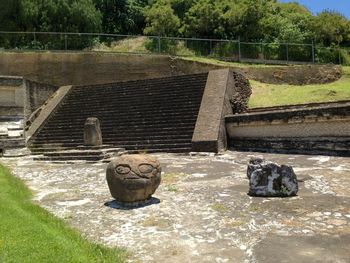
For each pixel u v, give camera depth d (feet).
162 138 57.52
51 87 84.79
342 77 102.01
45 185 33.81
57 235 17.92
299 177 31.89
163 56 103.09
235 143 57.00
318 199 24.67
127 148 57.57
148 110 66.39
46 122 72.95
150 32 134.82
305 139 48.55
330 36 137.90
